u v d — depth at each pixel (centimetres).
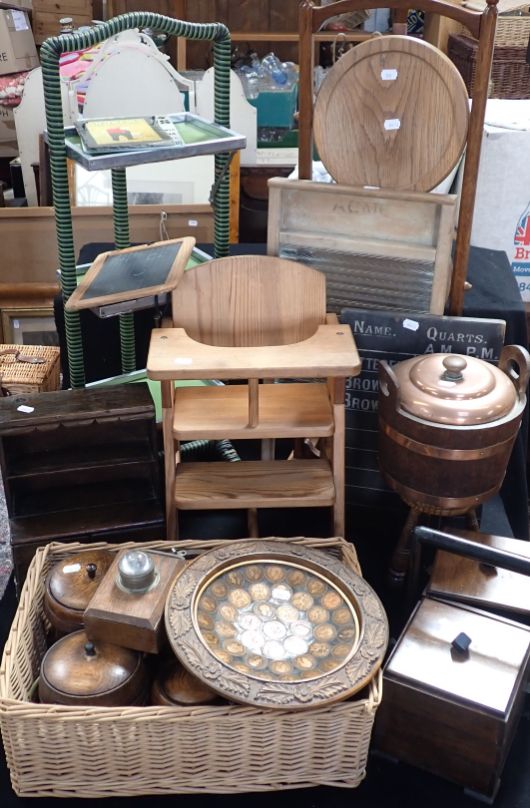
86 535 209
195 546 199
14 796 172
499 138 264
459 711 164
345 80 213
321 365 191
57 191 221
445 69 204
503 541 205
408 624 180
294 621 178
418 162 215
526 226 278
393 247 218
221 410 211
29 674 175
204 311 216
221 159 239
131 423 215
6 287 343
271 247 229
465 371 196
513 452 252
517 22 360
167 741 162
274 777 169
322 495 211
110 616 169
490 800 172
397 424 193
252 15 454
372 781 177
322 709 159
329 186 217
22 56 445
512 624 180
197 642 165
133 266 221
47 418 204
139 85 356
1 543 258
